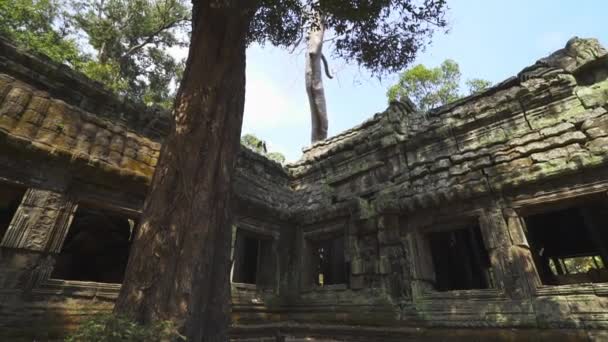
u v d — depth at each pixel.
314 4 7.95
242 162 11.00
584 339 5.65
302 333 8.80
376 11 7.64
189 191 4.79
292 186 13.02
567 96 7.33
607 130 6.40
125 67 22.19
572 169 6.38
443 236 10.09
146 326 3.78
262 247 11.04
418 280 8.20
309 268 10.98
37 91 6.32
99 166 6.63
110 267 9.74
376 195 9.91
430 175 8.95
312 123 19.88
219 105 5.65
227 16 6.33
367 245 9.48
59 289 5.93
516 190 7.25
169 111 9.13
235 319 8.86
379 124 10.90
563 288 6.21
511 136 7.87
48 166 6.18
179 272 4.29
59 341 5.39
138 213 7.45
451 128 8.91
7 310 5.18
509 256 6.96
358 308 8.82
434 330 7.43
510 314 6.59
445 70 22.69
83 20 19.75
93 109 7.66
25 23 15.41
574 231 9.63
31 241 5.69
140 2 21.12
